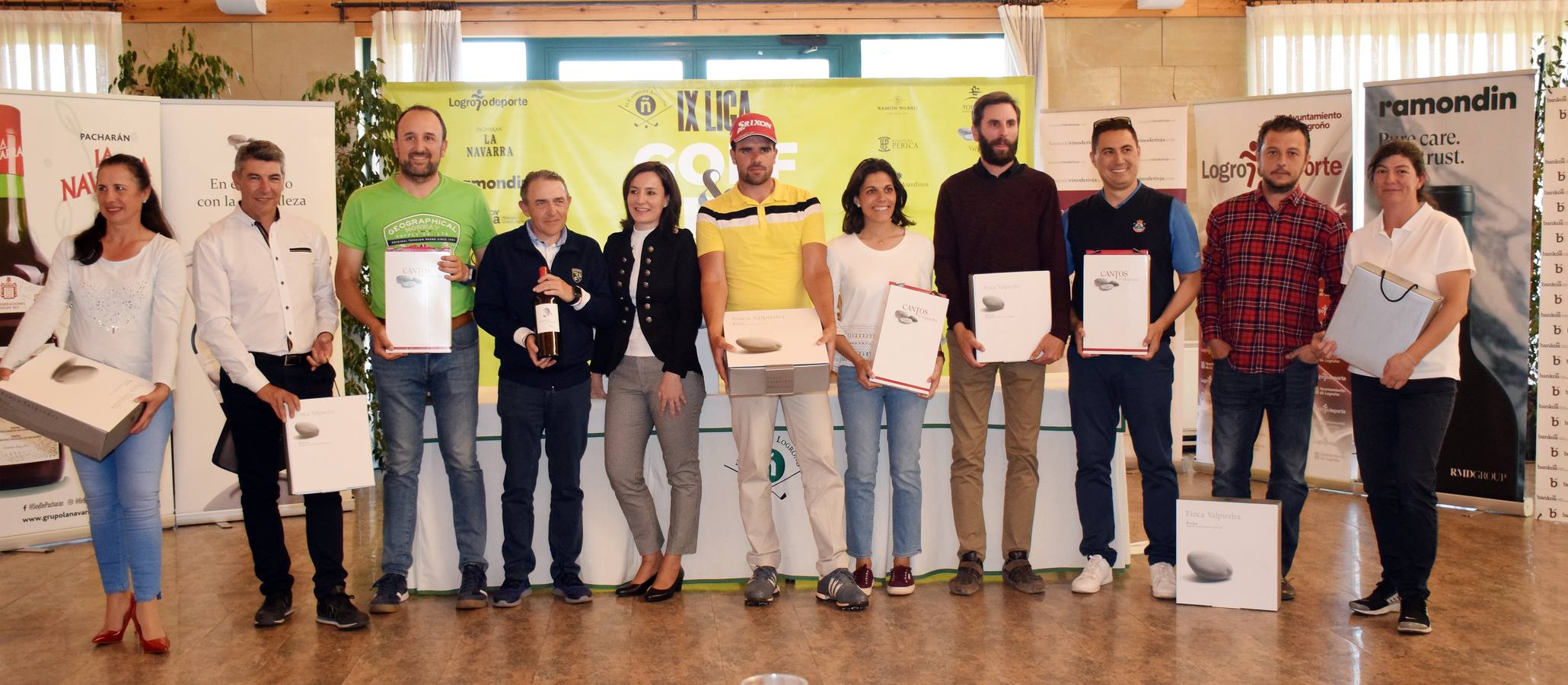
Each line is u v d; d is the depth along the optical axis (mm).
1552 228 4723
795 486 3834
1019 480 3648
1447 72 7133
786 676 2008
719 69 7207
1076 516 3889
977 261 3537
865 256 3564
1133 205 3582
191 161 4918
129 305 3047
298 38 6773
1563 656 3012
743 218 3512
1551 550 4242
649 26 7086
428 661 3068
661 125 5980
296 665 3051
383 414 3535
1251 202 3496
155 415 3117
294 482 3188
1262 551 3449
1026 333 3461
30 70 6523
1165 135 5887
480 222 3656
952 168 6039
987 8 7172
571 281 3439
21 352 2977
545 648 3170
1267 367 3451
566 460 3549
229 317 3195
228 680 2943
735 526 3811
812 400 3508
